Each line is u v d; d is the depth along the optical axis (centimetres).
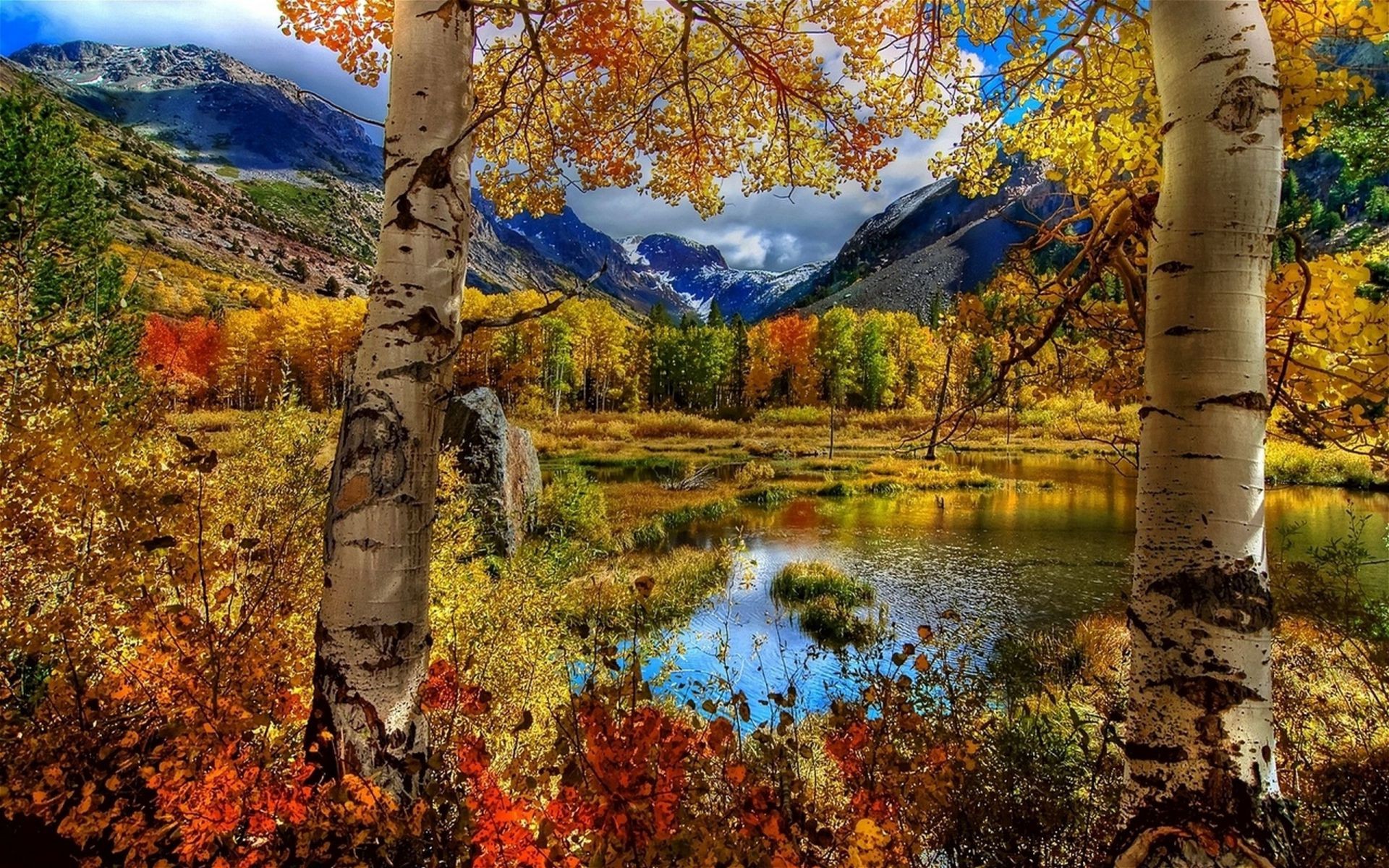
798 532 2012
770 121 441
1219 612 144
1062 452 4066
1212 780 140
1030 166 322
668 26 416
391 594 214
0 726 209
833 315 6206
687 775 233
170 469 242
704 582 1391
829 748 244
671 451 4119
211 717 208
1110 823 240
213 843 187
